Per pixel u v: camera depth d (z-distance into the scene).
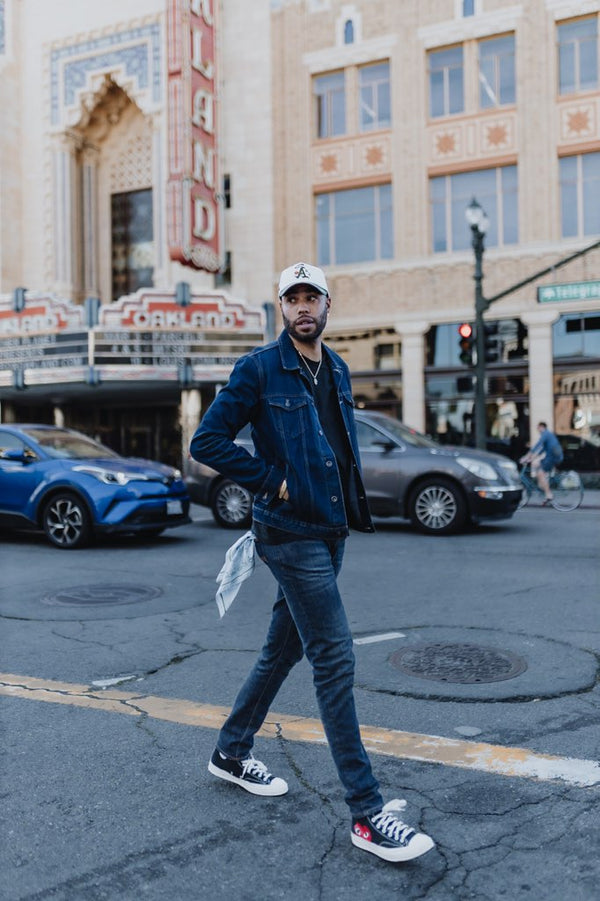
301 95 23.44
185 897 2.44
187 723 3.92
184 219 21.75
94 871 2.59
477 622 5.86
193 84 22.33
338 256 23.23
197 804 3.05
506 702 4.14
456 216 21.89
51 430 11.27
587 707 4.05
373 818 2.67
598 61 20.41
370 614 6.16
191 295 22.22
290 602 2.87
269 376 2.90
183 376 22.09
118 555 9.44
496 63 21.42
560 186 20.80
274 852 2.70
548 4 20.58
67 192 25.70
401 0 22.14
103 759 3.49
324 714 2.78
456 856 2.65
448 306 21.61
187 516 10.62
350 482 2.99
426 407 21.89
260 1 23.88
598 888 2.47
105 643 5.43
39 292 22.55
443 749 3.54
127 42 24.64
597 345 20.19
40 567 8.61
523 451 20.89
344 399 3.02
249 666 4.87
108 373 21.86
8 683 4.58
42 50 25.80
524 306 20.80
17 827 2.88
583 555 9.00
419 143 22.00
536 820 2.88
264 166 23.86
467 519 10.95
